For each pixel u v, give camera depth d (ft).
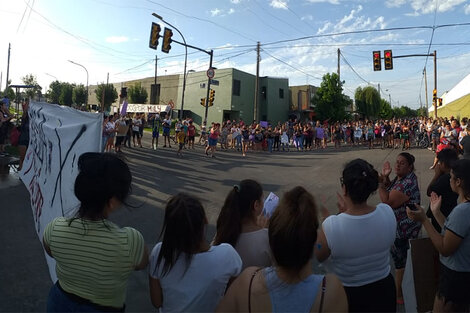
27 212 19.93
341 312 4.71
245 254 7.56
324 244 6.68
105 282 5.65
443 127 55.21
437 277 8.83
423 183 31.78
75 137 11.55
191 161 45.91
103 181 5.86
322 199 26.71
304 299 4.64
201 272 6.05
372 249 6.59
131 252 5.85
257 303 4.75
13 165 32.89
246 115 123.44
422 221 7.89
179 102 134.82
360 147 73.51
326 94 123.24
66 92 195.83
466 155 17.25
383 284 6.73
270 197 9.46
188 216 6.00
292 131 82.79
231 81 116.16
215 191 28.53
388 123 71.05
